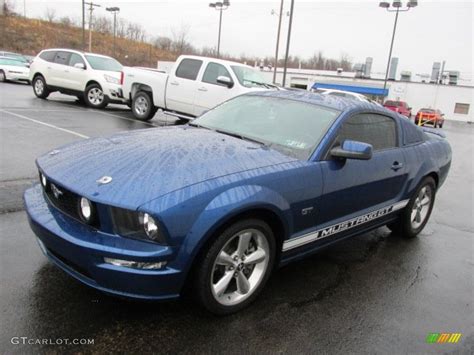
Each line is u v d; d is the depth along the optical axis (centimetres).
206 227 263
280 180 309
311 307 329
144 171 281
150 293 261
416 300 361
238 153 327
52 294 303
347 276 391
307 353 274
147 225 252
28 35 6544
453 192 820
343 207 375
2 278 316
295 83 6197
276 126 389
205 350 265
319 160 346
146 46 8625
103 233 260
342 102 412
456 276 419
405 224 493
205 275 278
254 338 283
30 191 330
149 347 262
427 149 498
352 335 299
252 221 296
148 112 1210
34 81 1534
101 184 268
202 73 1077
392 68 6269
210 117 441
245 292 311
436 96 5459
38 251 362
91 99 1419
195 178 277
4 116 1025
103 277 257
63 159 315
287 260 341
